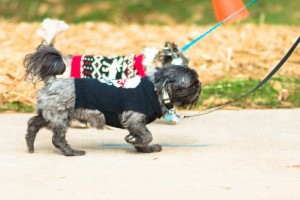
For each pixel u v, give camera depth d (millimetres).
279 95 14070
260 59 15891
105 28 18891
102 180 9211
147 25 20531
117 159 10242
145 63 12000
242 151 10648
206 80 14891
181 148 10875
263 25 19094
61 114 10359
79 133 11891
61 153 10594
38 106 10445
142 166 9852
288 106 13727
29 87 14367
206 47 16625
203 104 13750
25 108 13594
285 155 10422
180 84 10375
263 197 8547
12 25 19453
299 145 10984
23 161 10133
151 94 10328
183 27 19469
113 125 10523
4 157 10336
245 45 16750
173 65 10656
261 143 11117
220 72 15273
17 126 12258
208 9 24219
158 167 9797
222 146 10969
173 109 10594
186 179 9234
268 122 12453
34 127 10508
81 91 10289
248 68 15438
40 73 10477
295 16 21891
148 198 8508
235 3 13211
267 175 9414
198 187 8906
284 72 15109
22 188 8898
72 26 19109
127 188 8875
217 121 12594
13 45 16875
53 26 12312
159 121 12672
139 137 10391
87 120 10438
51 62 10430
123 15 23766
